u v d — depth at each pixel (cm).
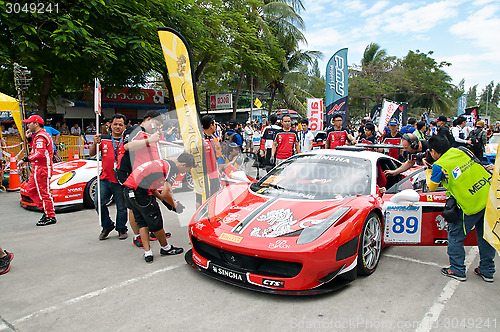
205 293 294
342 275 296
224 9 1473
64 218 544
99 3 843
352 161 401
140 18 917
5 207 618
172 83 320
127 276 329
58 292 296
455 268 328
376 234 339
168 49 317
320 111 1053
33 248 409
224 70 1638
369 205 323
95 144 461
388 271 344
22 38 753
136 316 257
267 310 266
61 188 564
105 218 443
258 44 1584
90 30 870
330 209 310
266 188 380
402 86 3222
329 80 922
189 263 338
